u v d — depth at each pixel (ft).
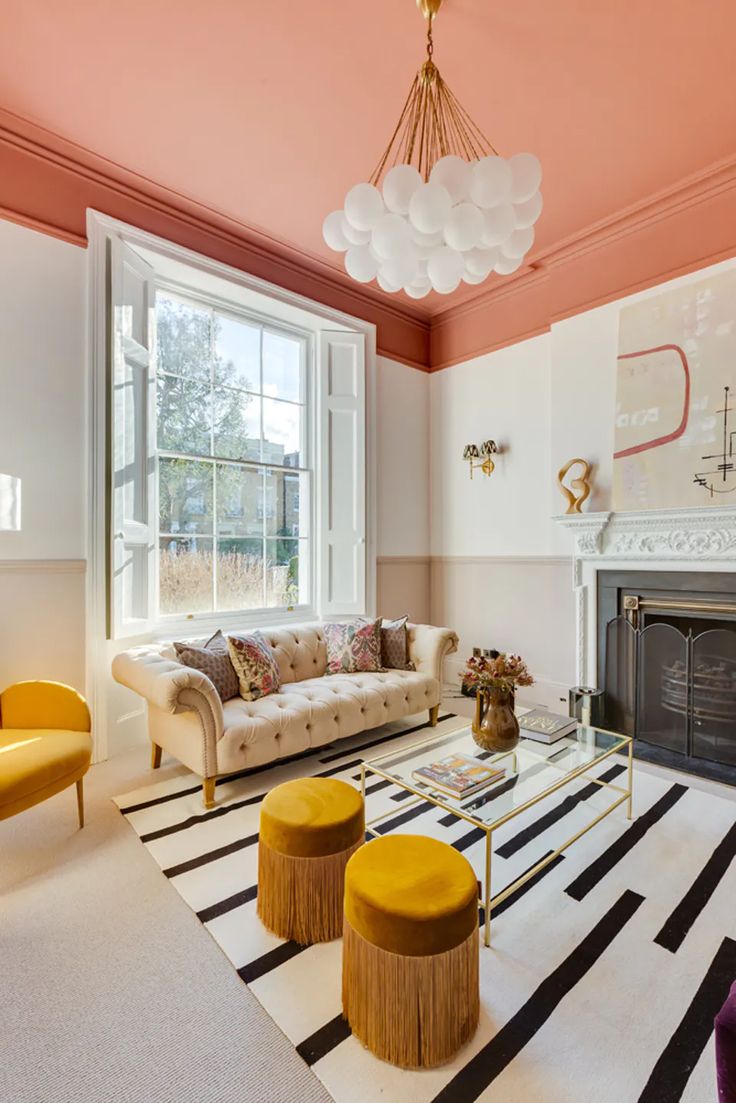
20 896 6.18
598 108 8.63
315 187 10.71
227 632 12.17
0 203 9.20
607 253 12.01
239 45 7.57
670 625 10.85
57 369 9.75
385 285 7.16
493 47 7.54
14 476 9.32
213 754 8.18
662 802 8.39
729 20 7.11
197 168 10.16
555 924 5.76
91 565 10.01
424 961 4.18
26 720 7.89
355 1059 4.26
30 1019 4.59
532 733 8.09
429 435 16.48
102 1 6.94
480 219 5.99
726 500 9.95
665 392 10.80
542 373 13.62
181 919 5.82
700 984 4.97
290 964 5.23
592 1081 4.09
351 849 5.70
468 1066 4.20
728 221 10.28
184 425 12.26
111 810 8.14
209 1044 4.38
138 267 10.96
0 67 7.95
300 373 14.46
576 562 12.19
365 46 7.55
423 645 12.26
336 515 14.35
